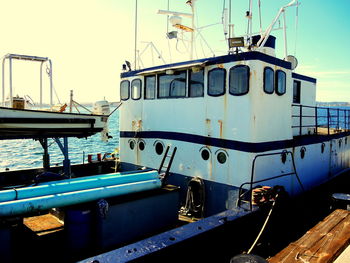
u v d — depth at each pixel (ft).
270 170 28.12
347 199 26.08
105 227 20.56
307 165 35.60
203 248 17.39
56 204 19.53
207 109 28.94
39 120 30.45
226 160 27.48
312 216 27.27
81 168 39.73
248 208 21.86
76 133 33.63
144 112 35.55
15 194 18.94
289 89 30.78
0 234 17.46
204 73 29.17
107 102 37.70
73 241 20.03
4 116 28.35
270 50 33.68
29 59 33.12
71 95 33.81
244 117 26.13
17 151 120.37
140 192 23.67
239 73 26.45
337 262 16.69
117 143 151.53
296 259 16.74
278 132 29.17
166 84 32.94
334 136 44.32
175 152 32.09
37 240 21.29
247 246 20.65
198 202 29.43
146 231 23.17
